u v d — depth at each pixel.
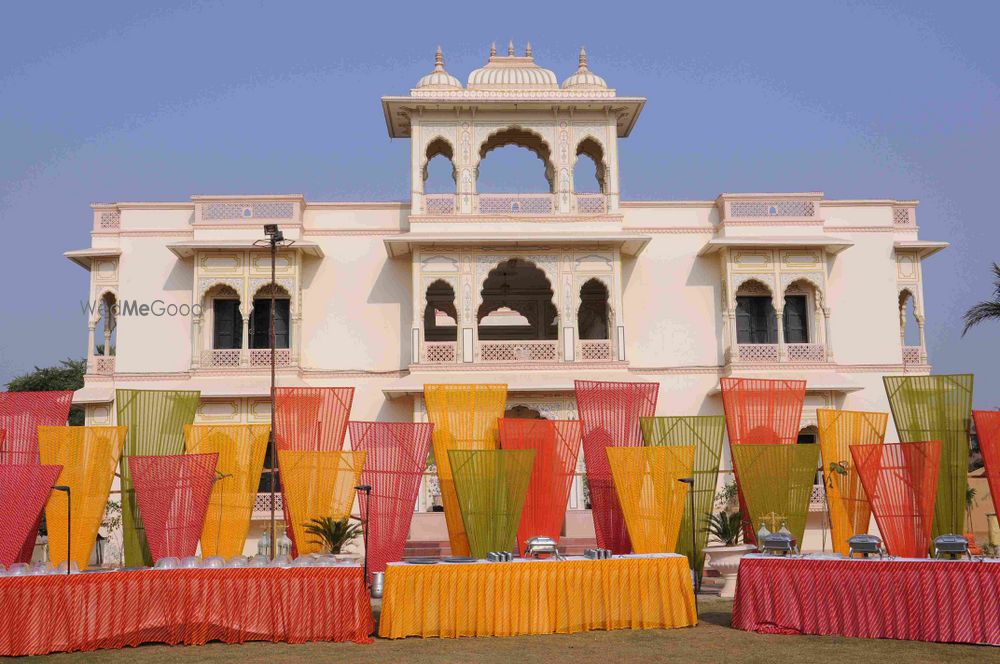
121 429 18.75
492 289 31.17
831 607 13.33
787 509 18.62
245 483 19.64
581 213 26.97
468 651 12.41
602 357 26.27
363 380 26.64
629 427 19.47
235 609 13.35
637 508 17.39
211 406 25.73
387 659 11.93
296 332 26.23
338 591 13.45
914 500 17.58
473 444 19.56
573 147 27.30
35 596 12.71
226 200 26.75
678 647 12.59
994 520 25.48
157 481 17.92
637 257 27.62
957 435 18.80
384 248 27.33
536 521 18.55
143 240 27.00
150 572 13.31
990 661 11.28
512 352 26.20
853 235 28.02
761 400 20.27
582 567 13.98
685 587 14.34
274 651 12.60
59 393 19.92
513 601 13.67
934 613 12.58
